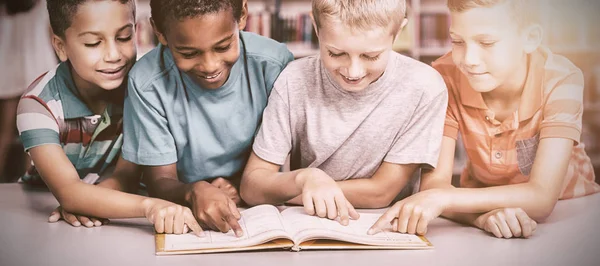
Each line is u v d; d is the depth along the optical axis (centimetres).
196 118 145
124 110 147
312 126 140
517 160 150
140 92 140
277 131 140
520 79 145
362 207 143
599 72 239
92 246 118
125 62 148
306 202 125
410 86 137
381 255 114
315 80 140
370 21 118
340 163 144
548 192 134
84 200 133
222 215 121
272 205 140
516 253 115
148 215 126
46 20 205
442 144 147
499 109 148
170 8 127
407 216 123
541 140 141
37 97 149
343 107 139
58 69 153
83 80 150
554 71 145
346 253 115
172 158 144
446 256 113
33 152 142
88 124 154
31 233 127
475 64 142
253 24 240
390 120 138
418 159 137
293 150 148
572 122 140
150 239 123
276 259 111
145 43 232
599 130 242
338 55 124
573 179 160
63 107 151
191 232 124
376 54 122
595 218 140
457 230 131
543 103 144
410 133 138
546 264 109
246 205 149
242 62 145
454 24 142
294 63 143
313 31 241
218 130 146
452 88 150
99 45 145
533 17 150
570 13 231
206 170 151
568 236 127
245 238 117
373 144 140
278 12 241
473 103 148
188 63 133
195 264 108
